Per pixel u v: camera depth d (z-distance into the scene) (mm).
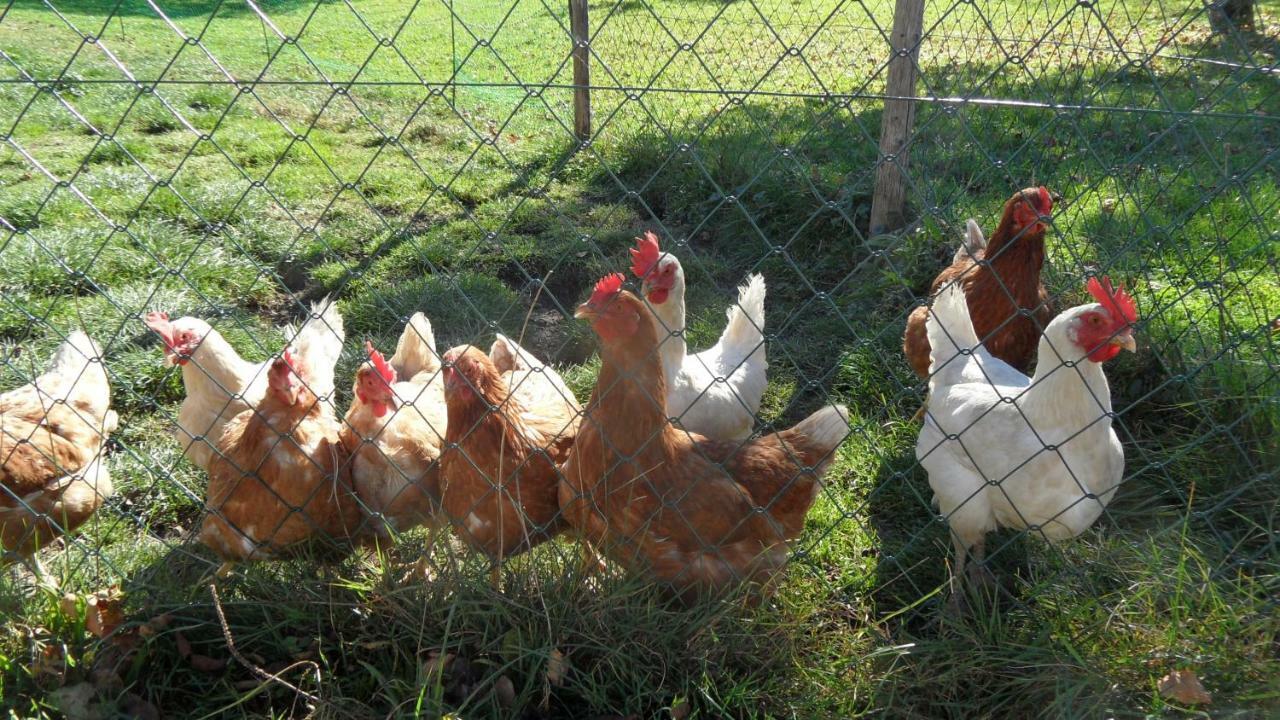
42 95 3553
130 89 3729
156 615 1253
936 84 3002
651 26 4613
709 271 2393
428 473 1382
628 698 1175
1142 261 1940
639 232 2594
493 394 1298
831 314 2158
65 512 1417
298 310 2221
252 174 2947
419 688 1153
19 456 1361
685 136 2926
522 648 1188
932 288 1831
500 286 2264
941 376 1441
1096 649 1167
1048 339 1231
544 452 1331
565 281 2418
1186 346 1720
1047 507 1274
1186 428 1632
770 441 1372
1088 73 3375
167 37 5148
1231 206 2094
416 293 2199
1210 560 1288
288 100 3828
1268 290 1911
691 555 1280
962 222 2236
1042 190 1604
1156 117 2518
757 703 1188
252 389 1516
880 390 1876
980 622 1231
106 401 1536
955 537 1384
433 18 5680
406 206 2771
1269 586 1190
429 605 1232
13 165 2848
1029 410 1273
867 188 2490
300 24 5648
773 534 1316
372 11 6023
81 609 1224
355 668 1221
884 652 1206
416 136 3465
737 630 1233
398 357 1668
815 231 2508
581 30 3174
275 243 2408
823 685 1202
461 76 4301
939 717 1172
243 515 1324
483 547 1349
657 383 1221
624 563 1308
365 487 1379
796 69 3807
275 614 1270
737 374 1646
